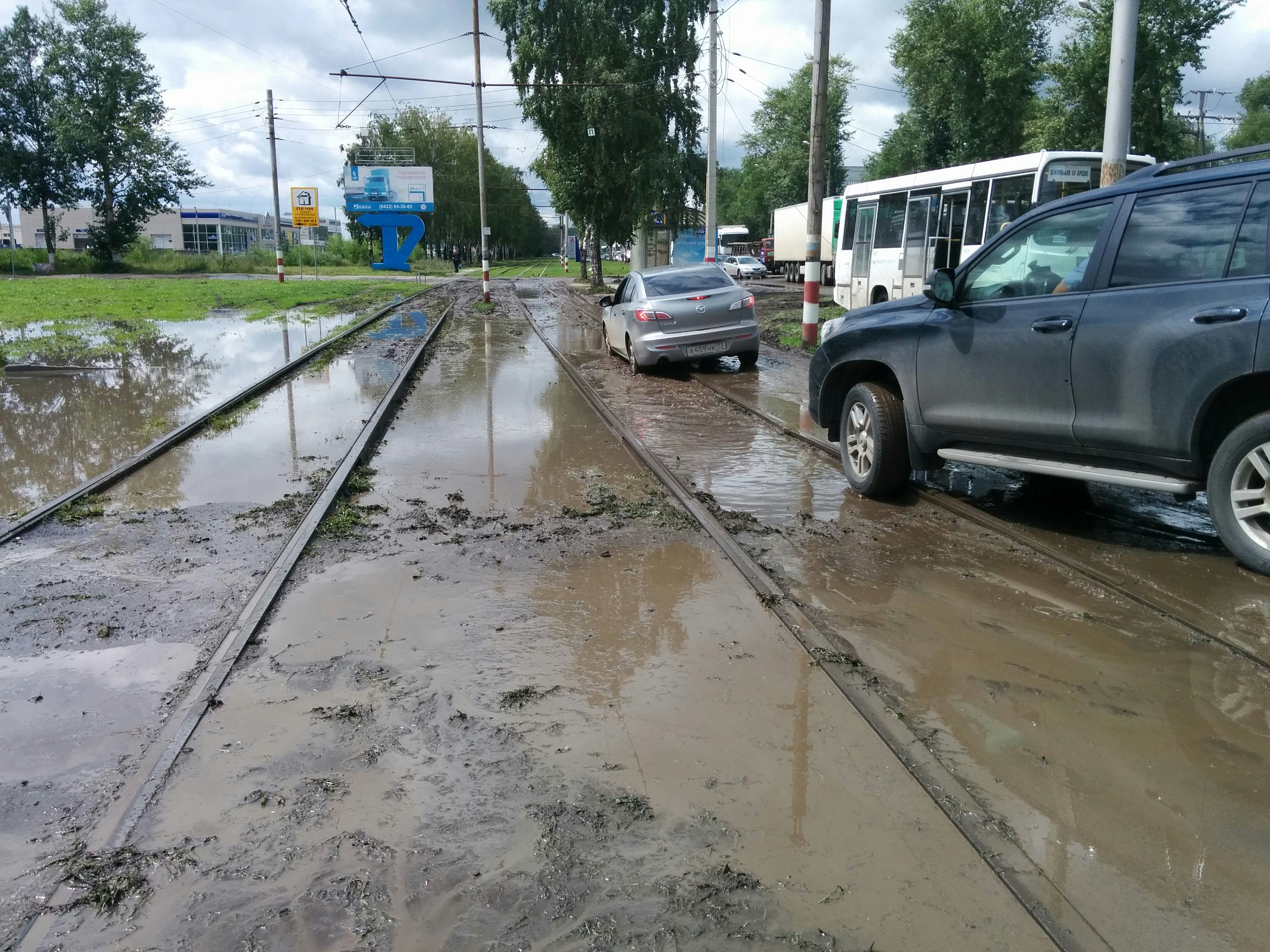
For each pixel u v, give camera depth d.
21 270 59.06
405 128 88.06
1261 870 2.58
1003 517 6.09
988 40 35.50
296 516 6.23
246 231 101.31
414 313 27.50
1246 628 4.19
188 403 11.05
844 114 63.50
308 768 3.14
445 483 7.27
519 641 4.19
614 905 2.45
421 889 2.52
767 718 3.46
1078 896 2.47
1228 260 4.58
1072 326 5.14
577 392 12.12
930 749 3.21
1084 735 3.32
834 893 2.49
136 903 2.49
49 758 3.25
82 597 4.79
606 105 32.81
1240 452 4.55
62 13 59.09
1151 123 28.89
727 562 5.30
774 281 50.44
